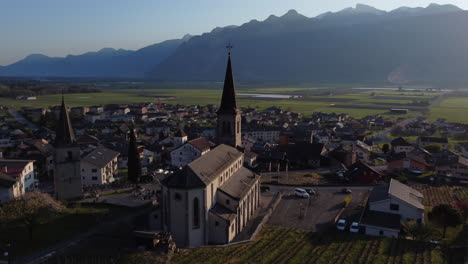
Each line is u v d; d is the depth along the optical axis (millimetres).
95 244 68062
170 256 62688
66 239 70438
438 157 142875
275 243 72312
